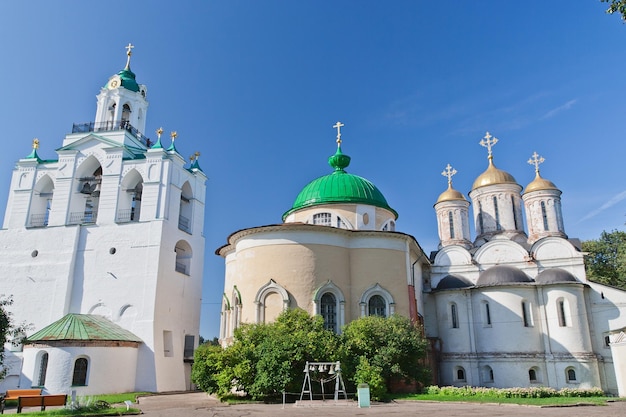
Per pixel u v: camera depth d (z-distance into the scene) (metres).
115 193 40.56
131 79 47.59
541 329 33.34
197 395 30.94
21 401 20.00
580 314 33.12
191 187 44.28
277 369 23.27
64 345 30.39
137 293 37.12
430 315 37.22
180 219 43.03
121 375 32.81
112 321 36.69
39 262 39.97
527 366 32.38
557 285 33.59
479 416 16.88
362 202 36.19
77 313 38.00
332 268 29.83
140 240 38.56
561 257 37.06
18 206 42.22
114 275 38.19
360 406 20.88
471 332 34.69
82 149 42.81
